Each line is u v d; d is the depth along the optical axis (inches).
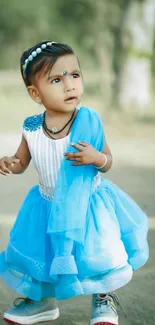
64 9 928.9
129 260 115.9
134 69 550.9
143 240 117.3
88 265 109.3
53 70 111.7
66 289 109.5
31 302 121.3
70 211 109.7
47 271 112.7
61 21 946.1
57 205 110.5
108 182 120.8
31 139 116.5
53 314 122.0
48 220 112.7
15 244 116.3
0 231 184.2
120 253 110.9
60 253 108.7
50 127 115.0
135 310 126.7
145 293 136.4
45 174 115.7
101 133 115.3
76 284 109.0
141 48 549.6
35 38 1016.2
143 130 460.1
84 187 112.0
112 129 471.8
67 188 111.4
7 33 1024.9
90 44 834.2
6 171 120.6
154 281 144.2
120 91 550.3
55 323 121.0
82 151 109.6
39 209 116.6
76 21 940.0
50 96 112.7
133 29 548.4
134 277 147.0
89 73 1048.8
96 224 112.2
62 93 112.2
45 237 114.3
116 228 113.6
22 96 776.3
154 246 168.9
